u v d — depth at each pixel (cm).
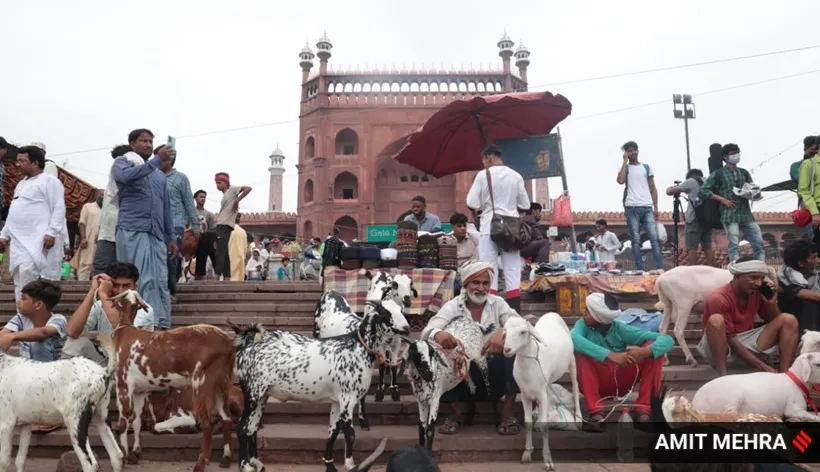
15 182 1069
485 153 702
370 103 3525
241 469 452
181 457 520
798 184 747
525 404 495
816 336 481
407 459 238
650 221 987
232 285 888
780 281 616
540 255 984
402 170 3578
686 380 600
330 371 457
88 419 436
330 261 763
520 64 3912
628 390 540
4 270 1003
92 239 1020
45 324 521
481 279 544
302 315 809
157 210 630
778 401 448
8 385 440
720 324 552
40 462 524
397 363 487
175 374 477
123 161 618
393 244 809
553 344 496
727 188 862
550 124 1042
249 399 461
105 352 554
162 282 632
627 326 546
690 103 2497
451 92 3509
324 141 3556
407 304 591
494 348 482
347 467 454
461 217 822
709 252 949
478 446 511
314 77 3678
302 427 552
